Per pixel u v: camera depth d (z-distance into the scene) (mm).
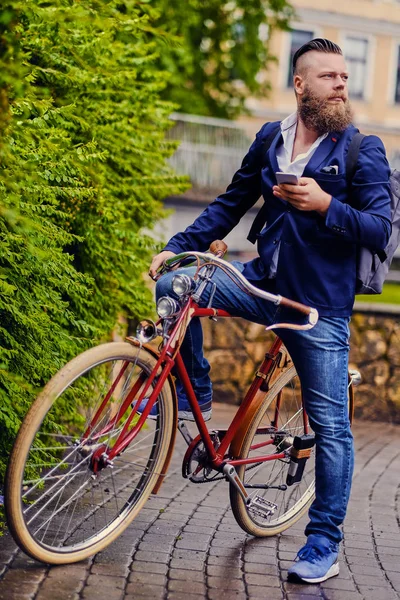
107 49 5578
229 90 26172
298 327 3848
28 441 3660
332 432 4160
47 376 4773
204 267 4219
